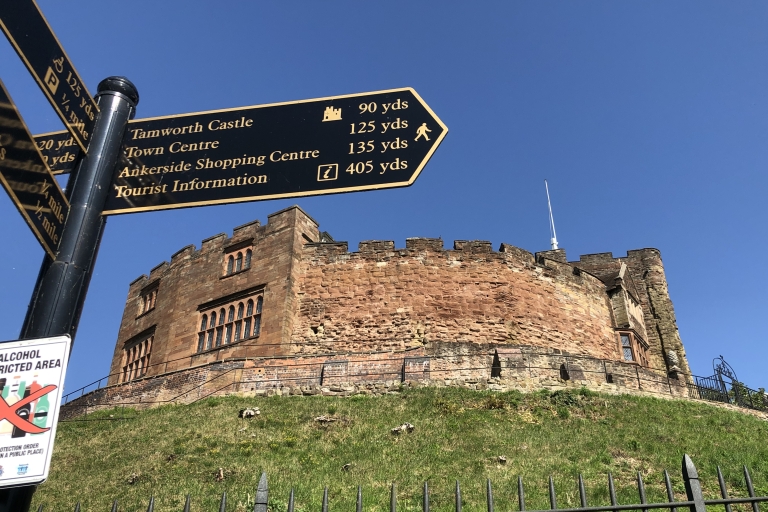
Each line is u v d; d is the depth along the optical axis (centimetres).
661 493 1770
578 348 3584
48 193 491
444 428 2320
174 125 609
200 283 3709
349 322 3384
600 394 2752
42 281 493
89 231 524
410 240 3569
